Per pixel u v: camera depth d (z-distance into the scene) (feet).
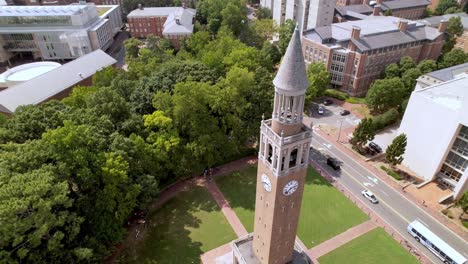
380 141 291.38
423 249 184.96
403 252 182.60
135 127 218.59
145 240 189.88
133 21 544.62
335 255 179.83
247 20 572.10
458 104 221.66
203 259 177.68
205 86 227.61
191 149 220.02
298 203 140.46
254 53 338.13
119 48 523.70
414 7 572.10
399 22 377.50
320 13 459.32
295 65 109.70
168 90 244.83
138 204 188.34
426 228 189.98
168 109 223.30
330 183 236.22
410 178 243.19
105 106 215.31
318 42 376.89
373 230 196.75
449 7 603.67
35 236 132.05
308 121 319.68
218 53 323.37
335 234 193.57
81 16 457.68
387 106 330.95
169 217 206.08
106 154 176.45
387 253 181.68
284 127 119.55
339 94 364.38
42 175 143.84
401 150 238.27
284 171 124.06
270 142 123.95
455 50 382.01
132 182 189.26
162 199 220.64
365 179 241.96
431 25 478.59
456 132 211.82
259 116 243.81
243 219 204.95
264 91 247.09
